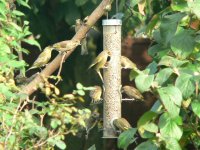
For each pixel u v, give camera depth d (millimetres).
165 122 9258
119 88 12047
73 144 18391
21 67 11289
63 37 18406
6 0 12086
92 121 12016
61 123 9484
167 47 9758
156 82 9164
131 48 18219
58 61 11352
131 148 15758
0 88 9953
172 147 9094
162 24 9547
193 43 9398
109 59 12055
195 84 9172
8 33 11367
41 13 17750
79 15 17328
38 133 9406
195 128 9680
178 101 9000
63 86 19031
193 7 9266
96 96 12008
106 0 11281
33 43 11422
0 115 9547
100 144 18281
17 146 9320
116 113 12023
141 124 9383
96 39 19203
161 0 12258
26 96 10133
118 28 12023
